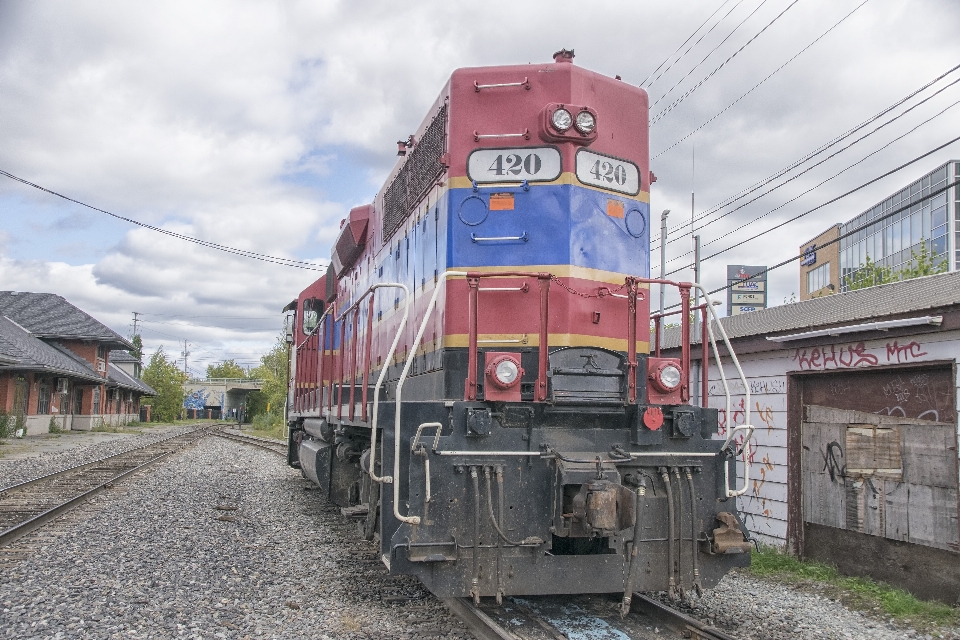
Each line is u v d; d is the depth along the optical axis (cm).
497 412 567
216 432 4522
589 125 661
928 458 730
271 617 589
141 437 3688
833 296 1044
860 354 810
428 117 789
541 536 554
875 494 790
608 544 577
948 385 714
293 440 1662
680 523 576
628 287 623
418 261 779
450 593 533
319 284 1536
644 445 586
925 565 729
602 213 680
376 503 717
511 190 669
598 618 596
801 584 770
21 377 3303
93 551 824
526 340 643
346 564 779
